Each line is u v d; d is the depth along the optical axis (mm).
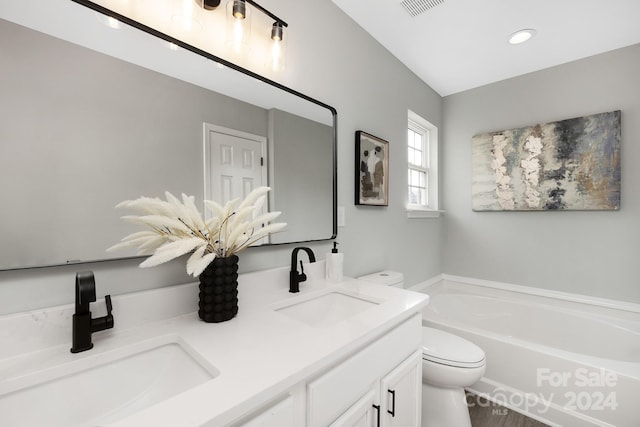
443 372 1374
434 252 2752
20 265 684
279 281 1256
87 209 772
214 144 1048
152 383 747
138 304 858
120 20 829
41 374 617
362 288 1303
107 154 804
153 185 889
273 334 803
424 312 2170
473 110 2717
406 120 2305
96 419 657
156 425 452
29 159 690
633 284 2016
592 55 2156
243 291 1121
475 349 1452
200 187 1003
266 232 1003
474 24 1809
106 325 737
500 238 2570
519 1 1612
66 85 744
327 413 715
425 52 2121
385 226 2055
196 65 1008
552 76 2320
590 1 1605
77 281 677
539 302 2359
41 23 717
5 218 667
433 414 1446
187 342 753
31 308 714
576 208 2182
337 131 1624
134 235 811
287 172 1316
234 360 654
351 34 1737
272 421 584
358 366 813
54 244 726
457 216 2811
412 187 2686
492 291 2594
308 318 1200
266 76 1258
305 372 628
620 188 2045
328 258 1435
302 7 1426
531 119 2414
